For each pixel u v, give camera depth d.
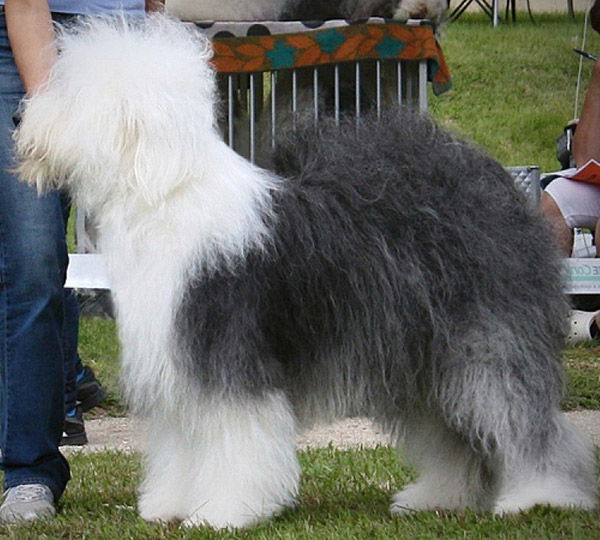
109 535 5.73
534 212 5.95
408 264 5.57
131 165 5.34
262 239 5.44
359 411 5.81
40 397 6.23
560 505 5.64
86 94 5.37
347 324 5.57
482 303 5.60
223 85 11.52
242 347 5.36
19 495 6.22
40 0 5.96
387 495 6.60
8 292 6.14
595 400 9.57
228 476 5.44
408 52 11.09
